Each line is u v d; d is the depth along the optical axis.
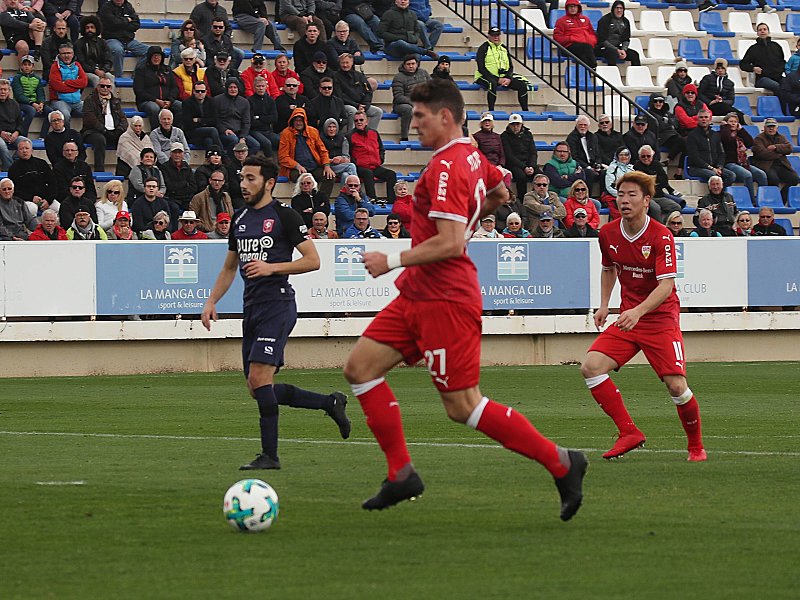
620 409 24.39
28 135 57.97
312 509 18.41
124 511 18.23
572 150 62.44
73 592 13.25
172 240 49.38
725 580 13.69
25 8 60.78
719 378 46.34
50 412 34.53
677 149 65.94
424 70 65.94
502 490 20.28
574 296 53.81
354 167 58.50
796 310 57.06
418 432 29.66
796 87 72.44
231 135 57.88
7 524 17.19
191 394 40.06
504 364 53.84
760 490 20.28
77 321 48.50
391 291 51.47
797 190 65.88
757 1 80.75
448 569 14.28
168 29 65.25
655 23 78.00
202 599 12.91
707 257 55.12
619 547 15.52
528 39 72.88
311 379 45.19
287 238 23.28
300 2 67.31
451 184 16.08
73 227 49.09
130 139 55.47
